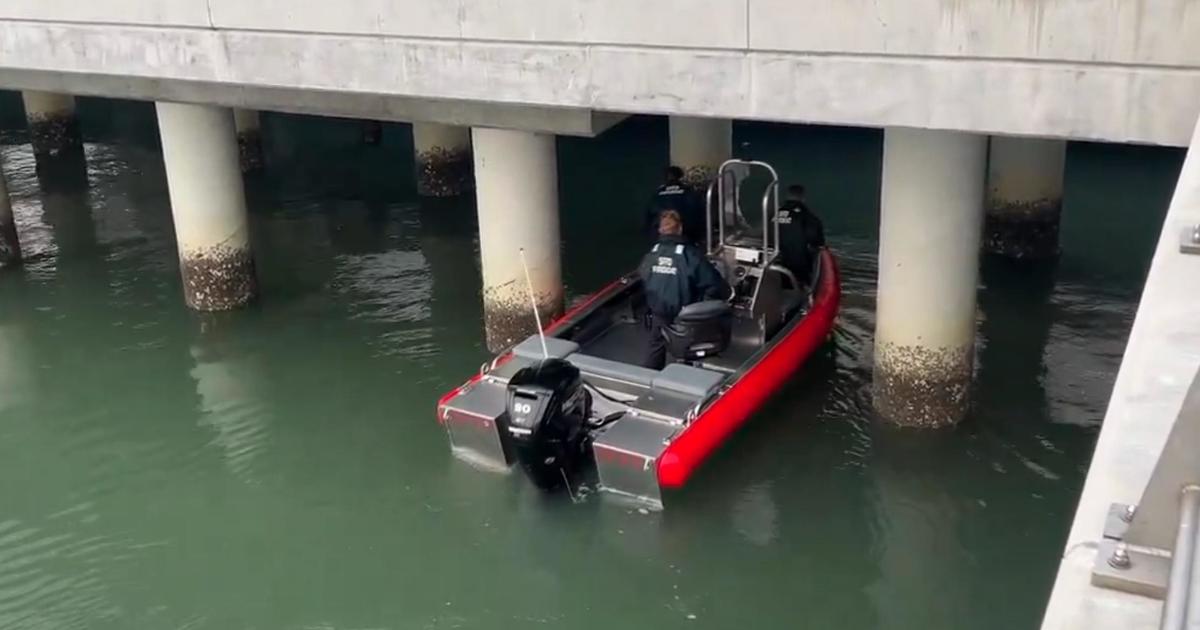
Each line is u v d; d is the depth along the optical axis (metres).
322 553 7.57
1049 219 12.05
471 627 6.82
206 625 6.90
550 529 7.68
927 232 7.98
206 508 8.15
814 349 9.38
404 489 8.23
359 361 10.31
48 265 13.05
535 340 8.73
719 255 9.61
